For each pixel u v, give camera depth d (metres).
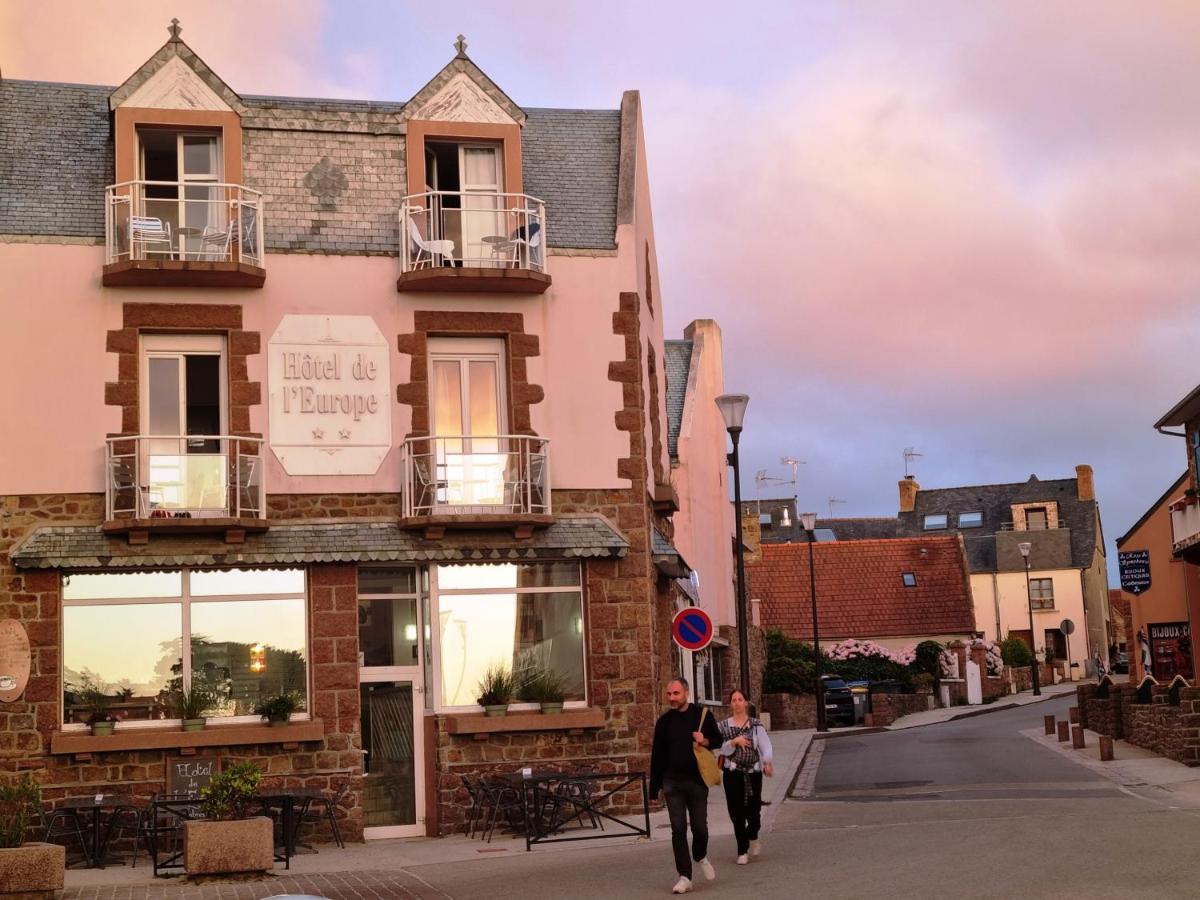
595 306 22.03
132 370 20.28
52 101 21.72
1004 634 80.56
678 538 34.19
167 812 18.80
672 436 35.16
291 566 20.41
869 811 19.94
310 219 21.33
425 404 21.14
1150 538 41.81
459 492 21.03
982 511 89.19
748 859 15.34
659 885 14.09
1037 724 39.00
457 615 20.94
